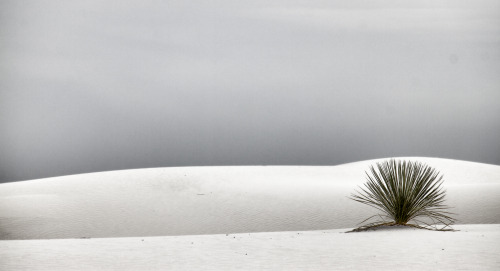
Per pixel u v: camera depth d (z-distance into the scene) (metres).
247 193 47.91
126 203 45.31
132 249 15.73
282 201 44.34
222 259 13.72
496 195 41.41
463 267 11.88
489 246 15.09
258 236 19.97
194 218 41.59
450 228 21.75
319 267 12.33
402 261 12.83
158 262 13.30
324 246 15.95
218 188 51.31
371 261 12.95
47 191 50.59
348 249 15.12
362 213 39.88
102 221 40.50
